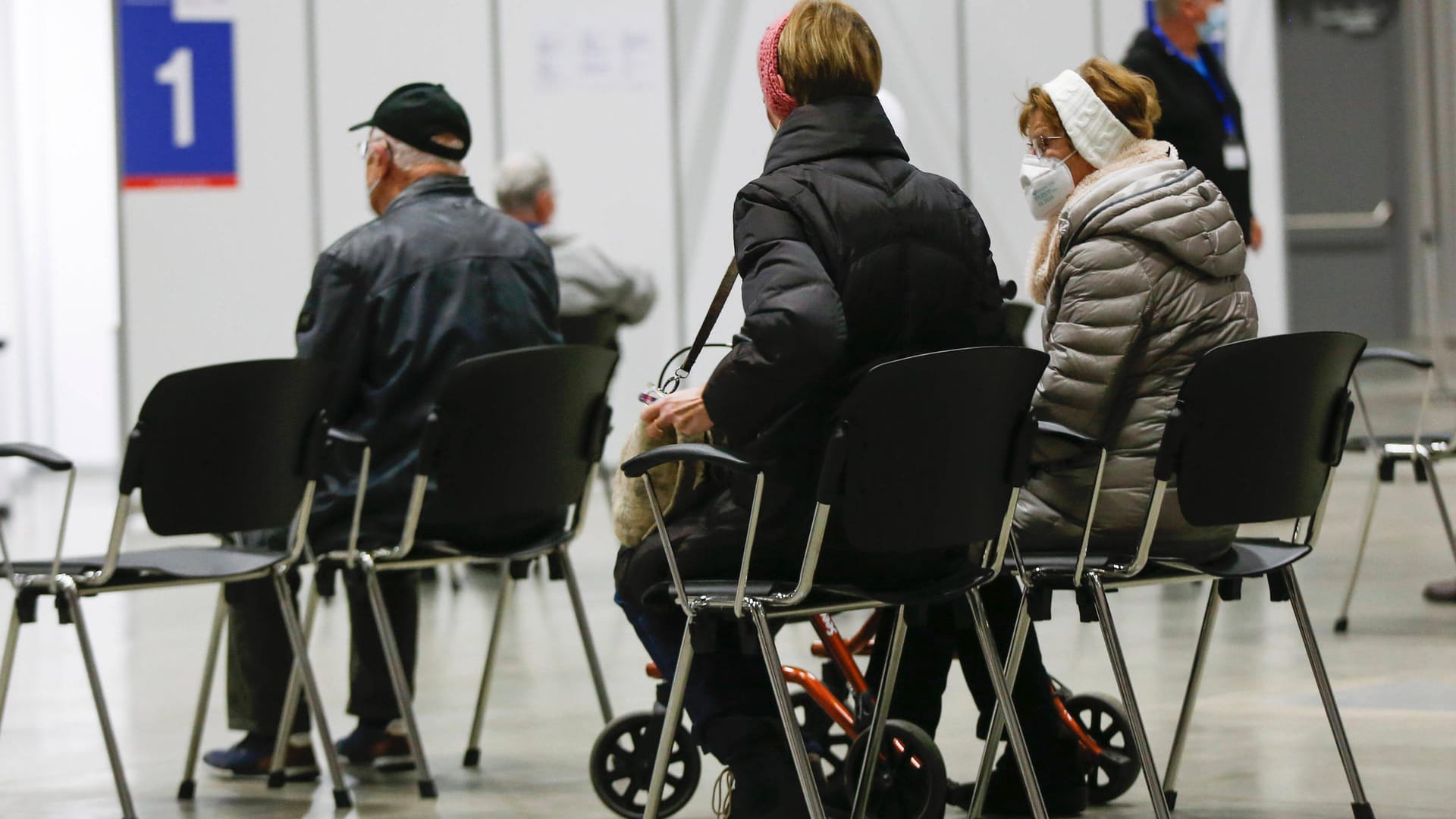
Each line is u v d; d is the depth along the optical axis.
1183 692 9.18
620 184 20.81
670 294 20.94
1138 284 6.49
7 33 22.23
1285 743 8.01
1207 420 6.04
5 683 6.61
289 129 19.70
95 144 25.14
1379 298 34.56
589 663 8.09
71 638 12.14
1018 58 20.91
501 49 20.42
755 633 5.46
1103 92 6.89
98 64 25.11
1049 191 6.98
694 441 5.91
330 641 11.74
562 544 7.93
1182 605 12.10
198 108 19.53
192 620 12.94
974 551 6.58
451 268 7.96
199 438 6.64
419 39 20.12
